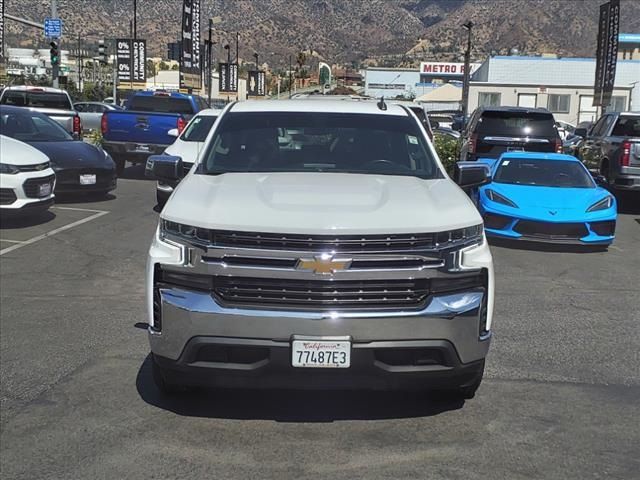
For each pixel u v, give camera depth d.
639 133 15.21
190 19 35.38
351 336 3.81
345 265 3.80
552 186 11.05
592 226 10.07
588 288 8.09
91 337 5.91
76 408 4.52
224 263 3.86
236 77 58.50
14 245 9.38
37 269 8.19
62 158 12.30
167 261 3.99
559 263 9.44
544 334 6.28
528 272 8.84
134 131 15.99
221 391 4.80
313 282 3.82
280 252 3.82
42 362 5.32
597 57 29.16
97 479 3.67
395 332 3.84
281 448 4.03
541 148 15.35
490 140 15.39
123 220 11.29
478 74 69.94
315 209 4.01
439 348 3.90
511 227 10.21
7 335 5.93
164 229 4.09
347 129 5.51
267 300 3.85
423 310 3.87
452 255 3.94
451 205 4.26
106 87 78.38
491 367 5.40
